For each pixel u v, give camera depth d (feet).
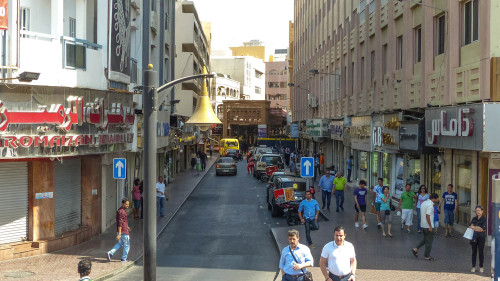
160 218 77.15
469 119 50.21
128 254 53.21
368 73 97.71
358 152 116.37
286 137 277.23
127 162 80.89
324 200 82.02
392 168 87.51
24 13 52.39
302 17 207.31
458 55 58.13
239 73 397.60
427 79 66.64
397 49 81.05
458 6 58.03
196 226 72.28
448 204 57.11
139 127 70.49
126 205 50.60
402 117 72.33
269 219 78.18
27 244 51.24
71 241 55.88
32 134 47.52
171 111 124.16
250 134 314.55
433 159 69.72
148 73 37.29
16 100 46.91
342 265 27.73
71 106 50.98
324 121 139.44
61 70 50.80
